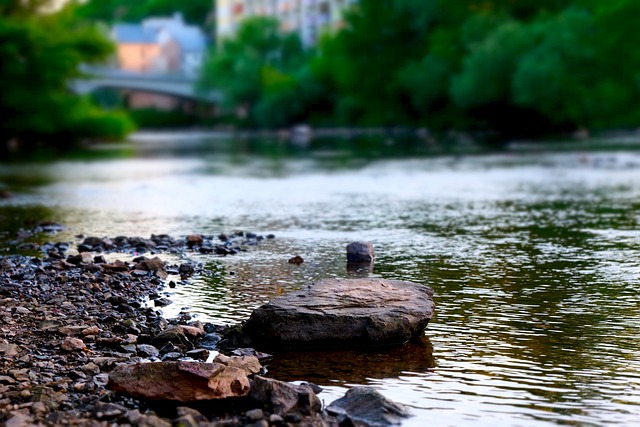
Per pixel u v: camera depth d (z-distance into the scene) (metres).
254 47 139.88
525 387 7.99
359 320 9.34
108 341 9.26
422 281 12.71
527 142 63.62
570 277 12.91
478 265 14.00
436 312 10.80
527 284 12.45
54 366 8.41
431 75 93.25
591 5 90.31
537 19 88.69
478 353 9.05
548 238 17.02
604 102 76.56
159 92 139.00
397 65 106.31
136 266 13.57
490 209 22.50
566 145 58.25
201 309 10.98
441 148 57.47
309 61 122.81
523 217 20.64
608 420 7.17
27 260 14.54
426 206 23.41
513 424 7.12
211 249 15.59
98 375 8.13
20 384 7.80
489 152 51.78
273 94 116.19
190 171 39.50
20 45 68.19
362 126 104.69
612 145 57.31
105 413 7.11
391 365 8.69
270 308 9.48
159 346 9.29
